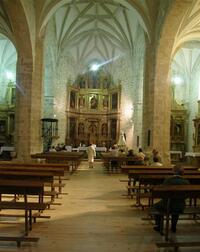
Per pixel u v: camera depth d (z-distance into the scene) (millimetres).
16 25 18812
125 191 11836
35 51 20469
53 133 30000
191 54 29922
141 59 28156
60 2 20969
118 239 6312
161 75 19281
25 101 19891
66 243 5996
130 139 31188
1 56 31000
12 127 30266
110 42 32906
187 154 25484
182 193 6180
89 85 34906
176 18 17422
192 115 29625
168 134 19547
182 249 5828
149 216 8047
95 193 11359
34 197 10195
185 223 7609
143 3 20219
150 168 10836
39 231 6715
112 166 18688
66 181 14305
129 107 31594
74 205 9320
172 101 30406
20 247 5727
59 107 31672
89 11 28578
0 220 7488
